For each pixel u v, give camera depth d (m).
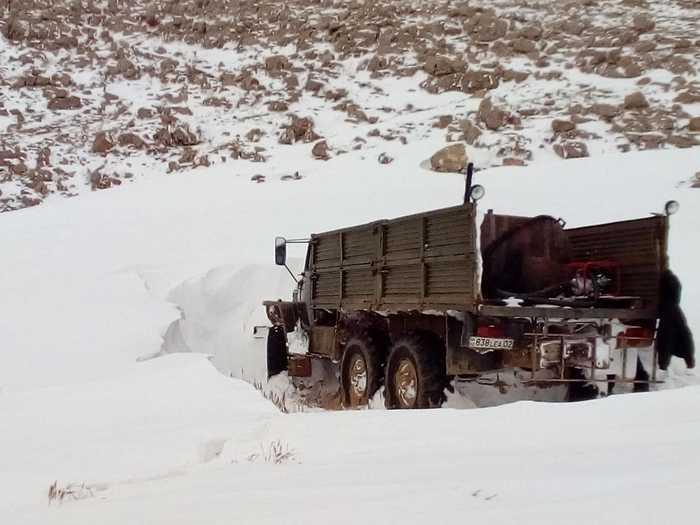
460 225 7.56
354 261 9.90
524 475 3.87
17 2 42.25
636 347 8.02
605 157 20.88
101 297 12.63
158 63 37.66
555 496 3.43
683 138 21.94
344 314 10.20
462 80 30.55
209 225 18.02
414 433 5.30
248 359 12.27
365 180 21.39
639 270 8.45
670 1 37.94
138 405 6.96
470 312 7.41
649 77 27.53
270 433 5.66
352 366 9.66
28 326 11.31
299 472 4.35
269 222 17.83
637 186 17.61
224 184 23.23
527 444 4.81
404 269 8.66
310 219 17.86
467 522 3.09
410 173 21.62
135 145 29.22
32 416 6.78
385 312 9.00
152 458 5.20
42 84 34.69
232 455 5.16
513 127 25.05
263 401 6.94
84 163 28.03
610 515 3.08
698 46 30.06
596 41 32.38
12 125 31.02
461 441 5.00
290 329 11.73
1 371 9.48
